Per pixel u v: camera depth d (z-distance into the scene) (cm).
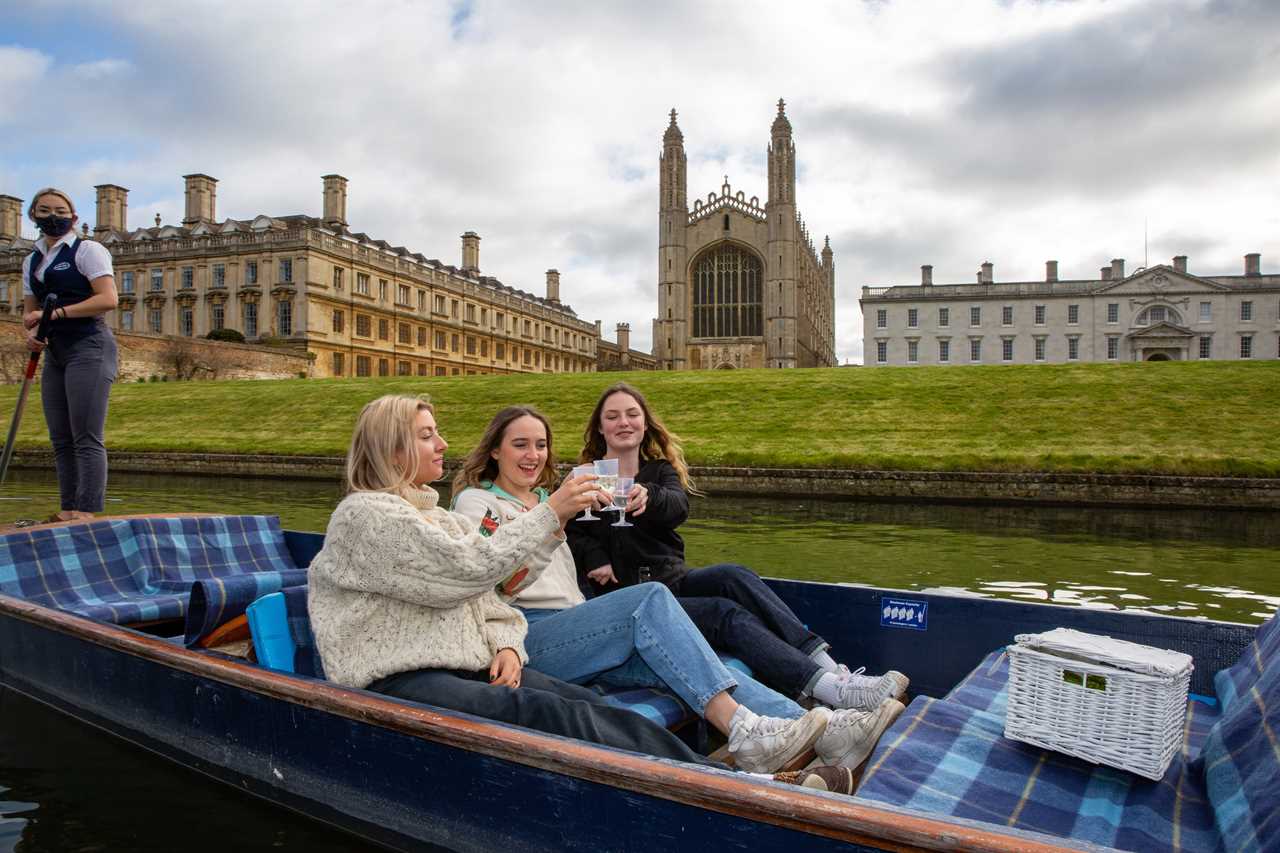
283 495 1711
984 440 2006
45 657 407
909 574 888
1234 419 2038
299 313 5144
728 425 2322
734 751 287
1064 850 158
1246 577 880
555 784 228
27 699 420
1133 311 6806
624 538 396
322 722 283
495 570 274
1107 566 942
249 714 308
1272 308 6625
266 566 536
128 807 313
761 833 192
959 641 390
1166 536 1207
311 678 289
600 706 263
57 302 549
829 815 181
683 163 7794
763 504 1664
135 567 490
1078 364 2756
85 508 568
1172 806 231
